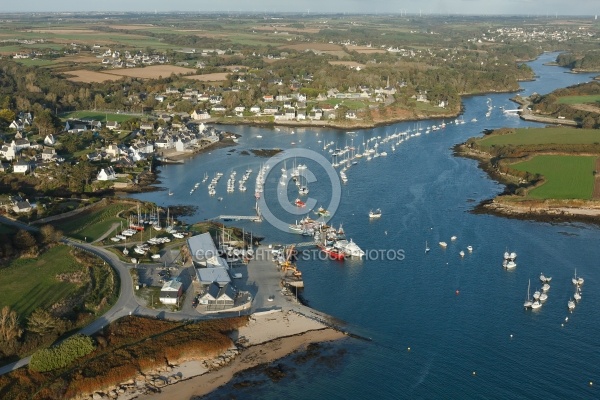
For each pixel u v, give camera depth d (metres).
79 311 136.88
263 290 155.50
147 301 145.00
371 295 155.62
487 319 143.88
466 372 123.19
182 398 113.12
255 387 117.12
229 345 128.88
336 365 124.81
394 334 136.88
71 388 111.50
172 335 129.75
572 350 131.12
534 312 147.38
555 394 116.44
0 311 134.00
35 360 116.31
